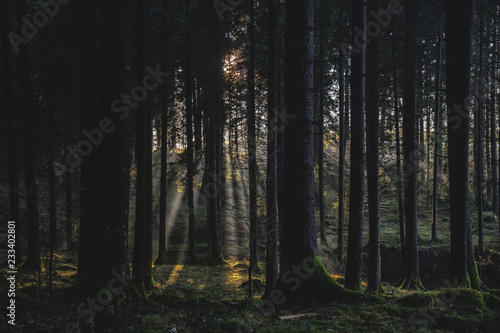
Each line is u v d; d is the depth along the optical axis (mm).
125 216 7340
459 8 9617
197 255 18719
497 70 17625
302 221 7906
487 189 21859
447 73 10836
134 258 8094
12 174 10344
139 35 8961
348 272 8664
